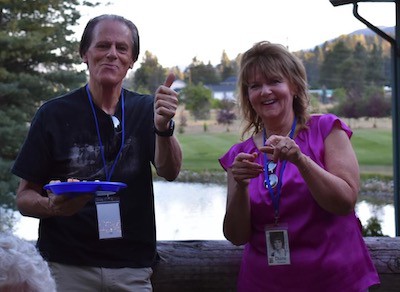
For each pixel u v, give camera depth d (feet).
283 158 7.75
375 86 126.21
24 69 47.80
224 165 9.05
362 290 8.12
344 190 7.95
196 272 10.26
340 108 109.09
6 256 4.59
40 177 8.74
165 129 8.34
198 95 102.53
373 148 88.43
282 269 8.32
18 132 44.42
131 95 9.09
